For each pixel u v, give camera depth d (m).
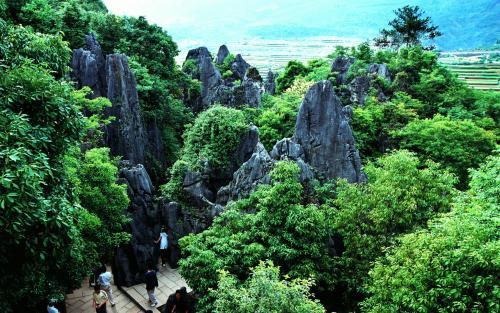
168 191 30.69
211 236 21.50
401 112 38.97
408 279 14.21
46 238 11.23
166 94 46.75
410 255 15.40
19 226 10.30
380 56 56.78
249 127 35.16
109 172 23.08
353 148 29.12
